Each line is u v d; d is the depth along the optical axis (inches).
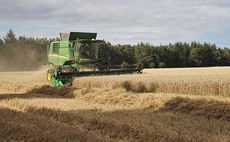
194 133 351.6
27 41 3011.8
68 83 885.8
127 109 530.6
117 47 2913.4
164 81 752.3
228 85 674.2
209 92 697.0
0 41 3083.2
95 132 398.0
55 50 1079.0
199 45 3580.2
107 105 582.2
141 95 656.4
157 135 350.9
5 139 370.6
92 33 1051.9
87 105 575.5
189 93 718.5
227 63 3636.8
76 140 349.4
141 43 3260.3
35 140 358.9
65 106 559.8
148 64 3147.1
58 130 392.8
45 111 519.5
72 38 1022.4
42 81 1056.8
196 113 500.1
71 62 995.3
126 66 1010.7
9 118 466.6
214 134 348.2
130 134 373.7
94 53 1011.9
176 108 541.0
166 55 3260.3
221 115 480.4
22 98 680.4
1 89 932.6
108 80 799.7
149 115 470.9
